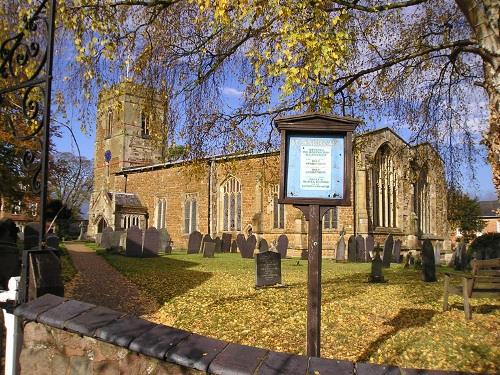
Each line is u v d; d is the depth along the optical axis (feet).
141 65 31.04
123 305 29.35
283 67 23.50
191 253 87.71
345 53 25.49
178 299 30.91
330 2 27.76
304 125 13.84
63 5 25.95
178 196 123.65
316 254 13.56
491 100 25.21
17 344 11.97
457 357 18.22
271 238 99.30
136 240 70.85
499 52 24.18
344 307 27.22
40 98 15.21
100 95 30.99
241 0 21.95
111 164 152.87
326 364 8.52
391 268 59.21
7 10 22.04
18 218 66.95
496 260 24.09
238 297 31.22
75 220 128.88
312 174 13.82
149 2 28.91
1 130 30.42
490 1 24.06
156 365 9.46
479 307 27.35
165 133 33.27
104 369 10.28
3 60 13.97
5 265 18.75
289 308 27.04
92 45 26.35
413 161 44.50
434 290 34.47
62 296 12.82
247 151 35.22
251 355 8.89
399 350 19.06
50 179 54.60
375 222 95.55
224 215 112.37
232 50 30.71
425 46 36.81
